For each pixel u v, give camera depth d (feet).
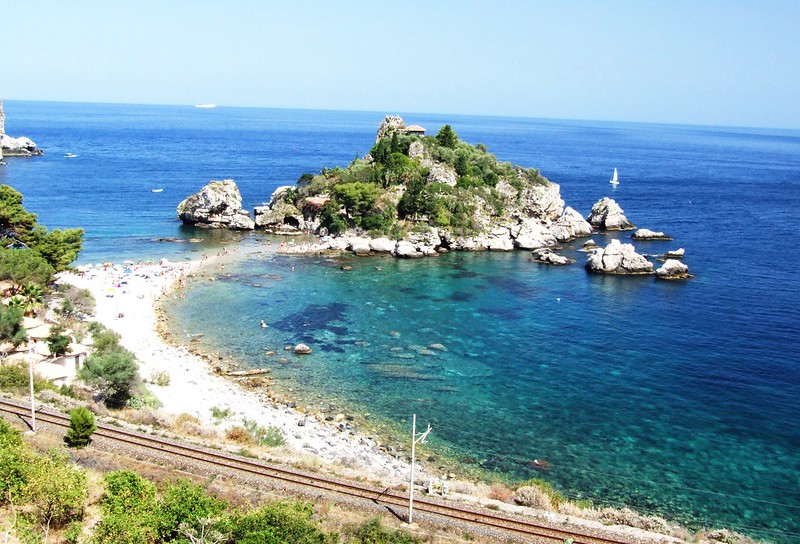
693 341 294.05
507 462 187.32
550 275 416.05
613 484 177.78
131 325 284.82
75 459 146.41
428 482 158.81
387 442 195.42
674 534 144.66
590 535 133.49
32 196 621.72
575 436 204.64
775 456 195.72
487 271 422.00
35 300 258.57
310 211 520.83
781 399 234.58
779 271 426.51
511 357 270.46
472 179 540.11
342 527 126.21
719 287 388.37
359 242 461.78
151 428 171.32
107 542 107.34
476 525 134.92
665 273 408.26
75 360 223.30
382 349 273.95
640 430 209.77
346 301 341.41
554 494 164.45
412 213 489.67
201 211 524.52
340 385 236.43
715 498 172.96
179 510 115.96
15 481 120.37
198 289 352.69
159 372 227.61
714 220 624.18
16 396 181.88
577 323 317.63
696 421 216.95
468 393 233.96
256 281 374.43
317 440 190.80
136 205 604.08
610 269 420.77
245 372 242.78
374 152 582.35
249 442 173.68
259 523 115.14
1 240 306.35
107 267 382.22
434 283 385.91
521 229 507.71
